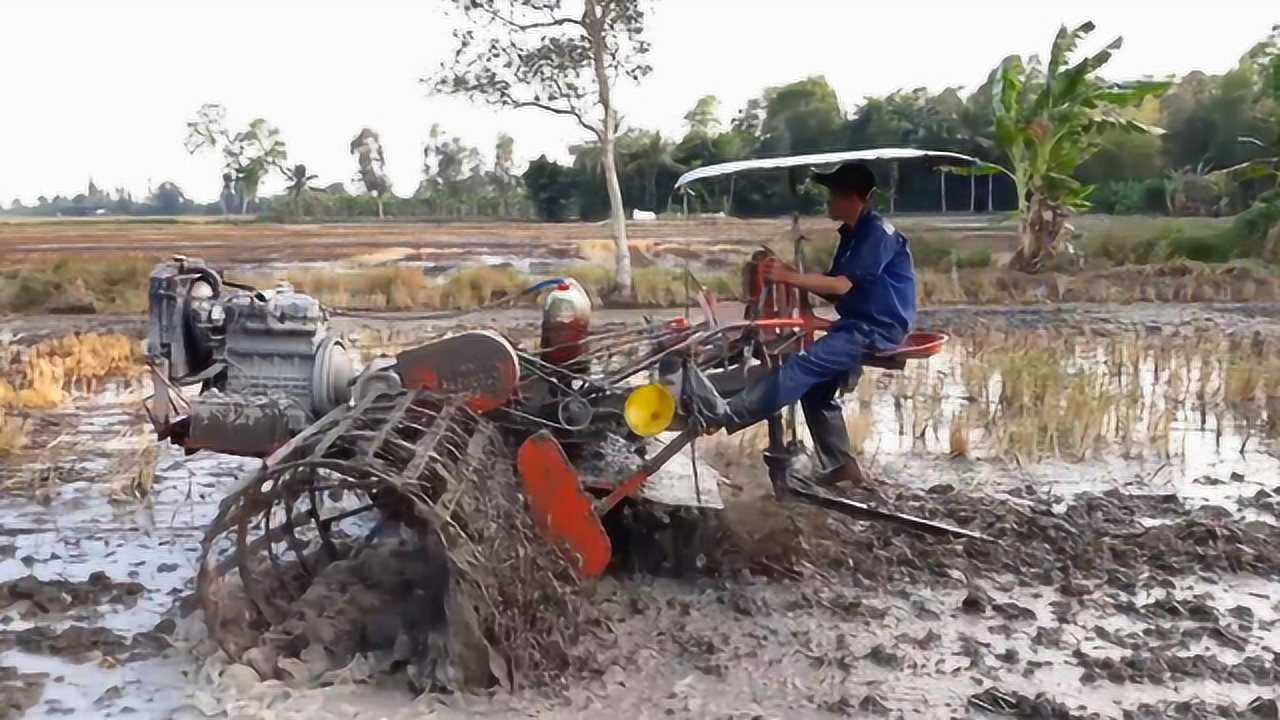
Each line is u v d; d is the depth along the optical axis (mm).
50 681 5215
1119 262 28000
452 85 23172
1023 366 12133
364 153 85062
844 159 6281
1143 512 8117
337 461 5148
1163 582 6688
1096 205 45500
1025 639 5883
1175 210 43219
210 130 86438
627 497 6523
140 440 10352
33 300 22438
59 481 8828
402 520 5789
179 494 8492
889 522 6844
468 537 5160
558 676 5207
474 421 6105
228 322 6324
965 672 5457
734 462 8812
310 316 6277
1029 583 6707
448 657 5059
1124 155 47469
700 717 4922
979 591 6445
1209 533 7395
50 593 6289
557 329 6688
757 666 5473
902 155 6332
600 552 5938
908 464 9500
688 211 45688
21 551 7176
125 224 61625
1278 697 5203
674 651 5613
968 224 35844
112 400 12555
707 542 6746
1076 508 8086
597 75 23172
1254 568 6949
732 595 6352
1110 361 13953
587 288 23750
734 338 6598
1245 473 9312
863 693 5207
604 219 54844
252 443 6191
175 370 6473
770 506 7195
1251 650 5770
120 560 7016
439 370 6117
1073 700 5176
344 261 30359
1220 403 11914
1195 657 5582
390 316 11031
